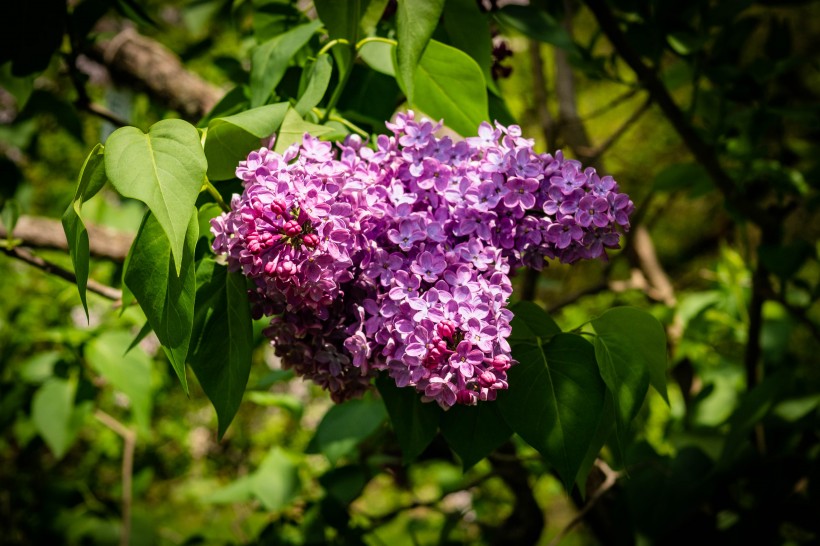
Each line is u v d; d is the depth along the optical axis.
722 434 1.29
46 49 1.12
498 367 0.83
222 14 1.47
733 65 1.33
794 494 1.28
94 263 1.81
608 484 1.18
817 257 1.28
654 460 1.23
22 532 1.82
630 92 1.26
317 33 1.03
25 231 1.24
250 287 0.90
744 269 1.55
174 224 0.82
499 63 1.13
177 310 0.84
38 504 1.68
